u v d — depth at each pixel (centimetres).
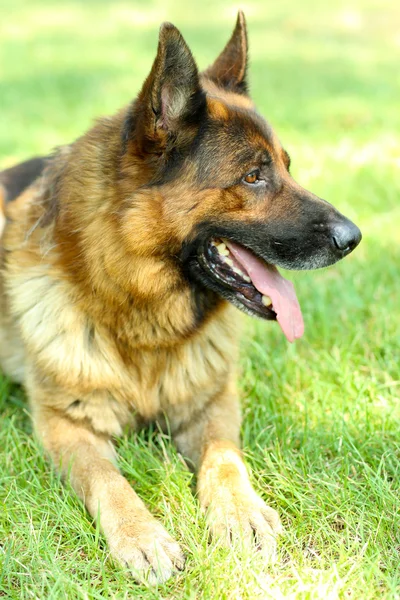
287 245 371
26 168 499
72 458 362
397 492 345
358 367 463
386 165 810
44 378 390
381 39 1756
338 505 336
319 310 514
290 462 368
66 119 1035
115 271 362
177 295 377
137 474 361
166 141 349
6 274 416
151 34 1850
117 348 384
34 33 1875
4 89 1215
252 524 317
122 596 291
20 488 354
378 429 395
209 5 2398
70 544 321
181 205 354
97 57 1518
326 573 293
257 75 1327
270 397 428
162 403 405
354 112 1043
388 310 516
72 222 374
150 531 312
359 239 382
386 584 290
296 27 1942
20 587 295
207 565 298
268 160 371
